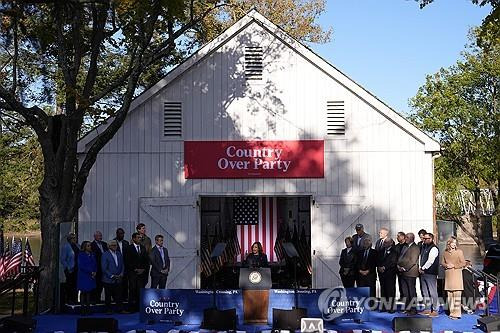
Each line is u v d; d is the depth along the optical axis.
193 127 23.25
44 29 21.11
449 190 39.69
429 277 18.69
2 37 21.80
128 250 19.39
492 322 16.30
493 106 38.94
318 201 23.08
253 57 23.39
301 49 23.19
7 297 27.22
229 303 17.80
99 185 23.08
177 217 23.11
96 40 20.58
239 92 23.33
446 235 22.48
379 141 23.16
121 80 21.19
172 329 16.89
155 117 23.25
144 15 19.61
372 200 23.08
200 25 27.42
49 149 20.25
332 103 23.25
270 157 23.16
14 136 34.25
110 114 20.53
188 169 23.12
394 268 19.22
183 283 22.92
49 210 20.05
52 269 19.73
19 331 16.53
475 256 42.16
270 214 25.78
